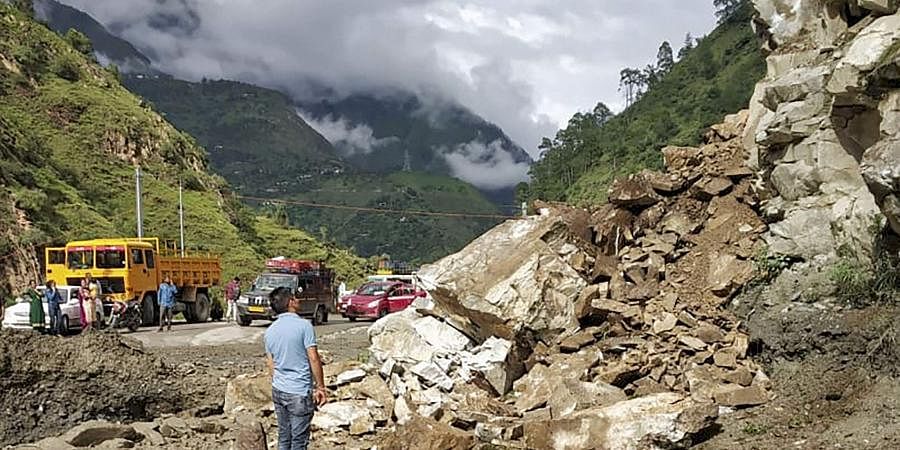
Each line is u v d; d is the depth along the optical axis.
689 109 82.06
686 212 12.58
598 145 83.62
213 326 30.69
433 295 12.15
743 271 10.98
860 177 10.23
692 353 10.20
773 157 11.37
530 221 12.70
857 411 8.30
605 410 8.96
